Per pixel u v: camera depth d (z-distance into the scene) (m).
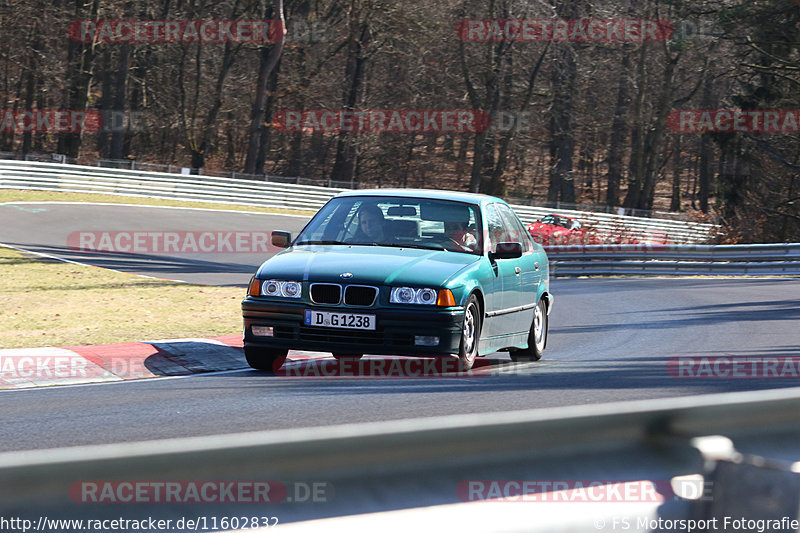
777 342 38.31
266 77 188.62
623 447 9.80
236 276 69.00
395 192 32.22
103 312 43.94
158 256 81.12
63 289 53.38
